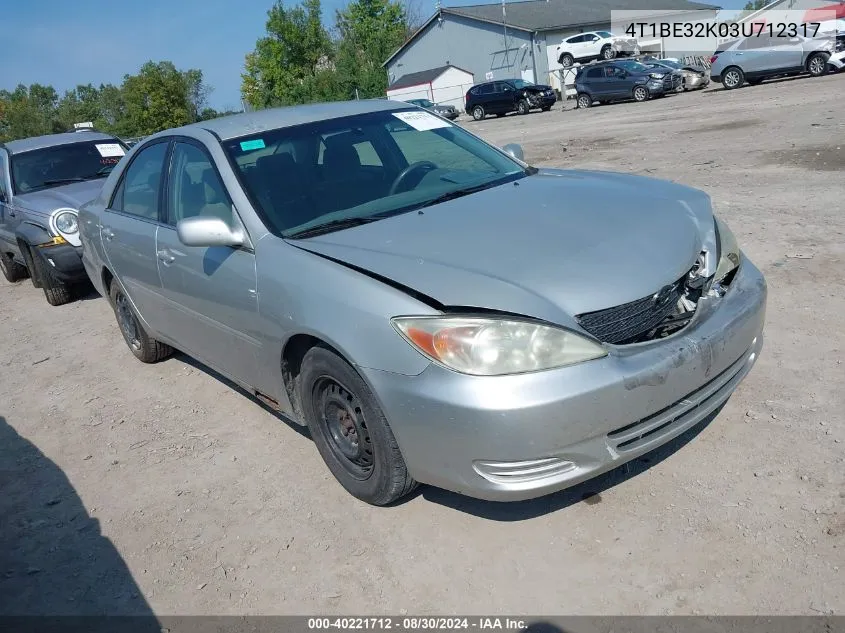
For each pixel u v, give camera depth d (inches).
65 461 175.6
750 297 130.6
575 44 1651.1
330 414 135.8
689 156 442.9
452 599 112.3
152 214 184.9
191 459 165.9
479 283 113.9
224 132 166.1
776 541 113.0
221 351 164.4
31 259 334.0
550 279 114.1
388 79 2180.1
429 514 132.3
